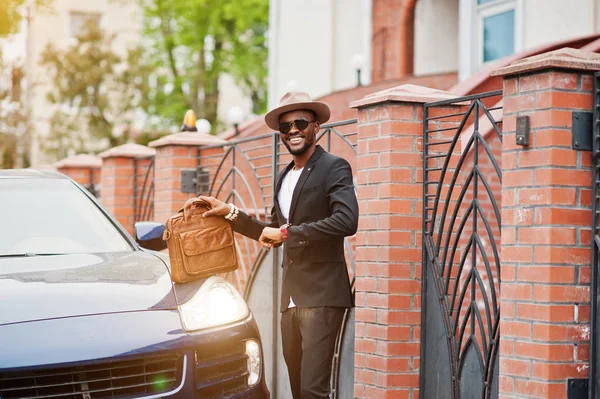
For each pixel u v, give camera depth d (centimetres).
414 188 539
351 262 605
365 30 1568
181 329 423
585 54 418
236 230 486
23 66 2030
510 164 432
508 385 429
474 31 1247
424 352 534
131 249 529
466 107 557
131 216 1016
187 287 455
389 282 534
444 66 1554
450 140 543
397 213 536
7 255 496
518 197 426
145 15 3080
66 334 403
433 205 544
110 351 401
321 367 473
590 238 417
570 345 412
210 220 470
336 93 1344
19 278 449
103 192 1045
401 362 534
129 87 2527
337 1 1648
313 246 477
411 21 1525
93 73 2459
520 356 422
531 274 418
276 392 689
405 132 538
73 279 449
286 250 487
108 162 1030
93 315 416
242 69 3072
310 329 474
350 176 476
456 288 511
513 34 1181
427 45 1541
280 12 1784
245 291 743
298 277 480
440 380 522
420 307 539
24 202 544
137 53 2586
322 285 475
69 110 2583
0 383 388
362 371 554
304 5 1719
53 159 2464
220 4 2977
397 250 536
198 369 422
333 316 477
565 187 412
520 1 1145
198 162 861
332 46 1648
